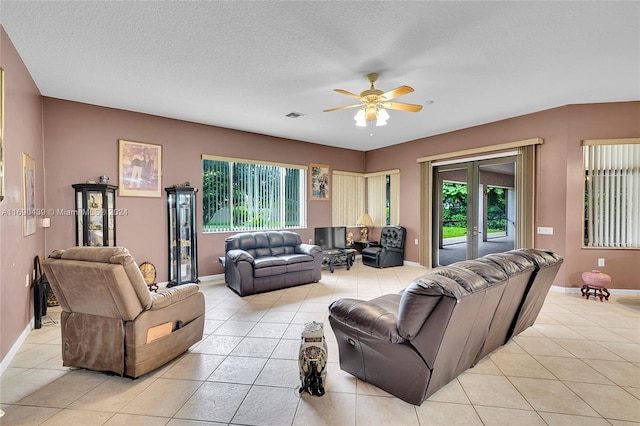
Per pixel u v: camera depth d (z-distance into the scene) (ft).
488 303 6.64
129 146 14.79
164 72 10.82
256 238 16.94
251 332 10.17
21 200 9.59
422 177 20.84
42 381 7.32
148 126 15.35
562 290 14.56
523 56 9.76
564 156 14.42
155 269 15.42
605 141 13.97
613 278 14.26
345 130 18.74
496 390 6.92
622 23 8.03
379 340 6.50
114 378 7.45
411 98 13.38
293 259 15.89
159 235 15.69
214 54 9.59
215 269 17.69
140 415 6.11
